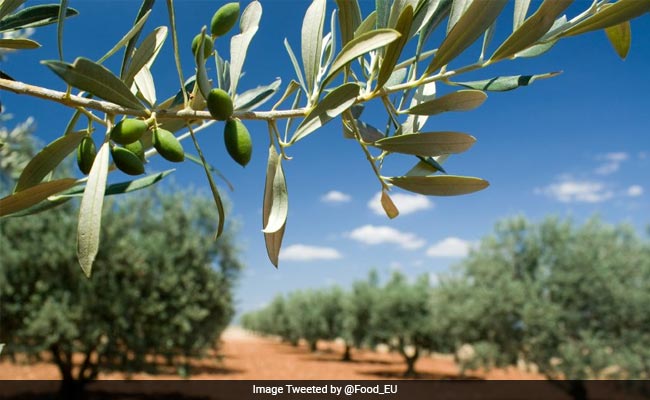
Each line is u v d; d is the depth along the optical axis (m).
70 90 0.84
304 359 28.38
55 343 11.20
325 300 33.00
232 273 14.99
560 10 0.83
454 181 1.00
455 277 16.16
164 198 14.05
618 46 1.12
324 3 0.98
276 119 0.93
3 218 1.01
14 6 0.97
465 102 0.98
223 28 0.96
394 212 1.09
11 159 3.45
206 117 0.88
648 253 13.80
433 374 22.88
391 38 0.81
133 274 11.80
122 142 0.82
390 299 23.36
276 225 0.94
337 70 0.86
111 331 11.55
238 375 18.11
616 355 12.30
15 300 10.88
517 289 13.65
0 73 0.99
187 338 13.27
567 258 13.73
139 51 0.93
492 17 0.86
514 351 13.95
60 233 11.26
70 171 7.62
